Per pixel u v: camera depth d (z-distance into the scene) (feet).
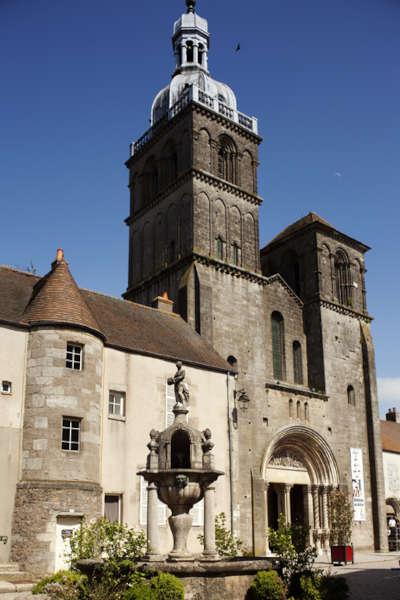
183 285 136.46
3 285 100.99
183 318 134.62
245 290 145.18
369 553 150.00
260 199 157.89
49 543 82.48
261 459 132.98
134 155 170.50
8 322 90.58
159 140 163.02
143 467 99.96
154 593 50.96
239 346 138.92
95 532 67.10
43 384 89.66
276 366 154.10
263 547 123.34
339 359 162.61
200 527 104.73
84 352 94.53
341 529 140.67
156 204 157.79
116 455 97.14
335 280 171.32
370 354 170.09
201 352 122.31
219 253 145.79
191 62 173.88
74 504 85.76
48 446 87.10
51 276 98.94
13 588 70.85
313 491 147.33
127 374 102.78
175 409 67.67
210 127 153.69
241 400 130.93
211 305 135.95
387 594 73.61
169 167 158.61
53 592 53.06
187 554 61.87
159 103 169.58
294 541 67.15
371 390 166.91
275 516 150.71
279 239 177.37
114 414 99.35
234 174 157.07
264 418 137.39
